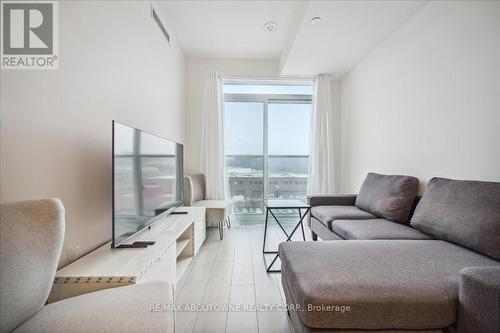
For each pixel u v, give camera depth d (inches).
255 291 72.6
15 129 40.8
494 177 63.1
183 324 58.0
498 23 61.8
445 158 78.2
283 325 57.7
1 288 30.0
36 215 35.3
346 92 150.2
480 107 66.6
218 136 145.1
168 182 89.3
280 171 163.2
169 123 117.4
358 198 110.7
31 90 43.6
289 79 152.9
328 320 36.8
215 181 145.4
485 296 32.8
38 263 34.4
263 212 160.4
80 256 55.1
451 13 75.4
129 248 57.7
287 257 53.1
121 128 56.9
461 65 72.1
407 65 95.6
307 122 162.9
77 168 54.4
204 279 79.8
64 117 50.6
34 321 32.9
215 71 148.9
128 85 76.7
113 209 53.4
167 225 79.7
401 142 99.7
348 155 148.6
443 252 53.8
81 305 36.0
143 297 38.1
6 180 39.2
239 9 102.5
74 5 53.1
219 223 127.7
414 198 85.4
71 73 52.4
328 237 92.3
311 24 96.7
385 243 59.9
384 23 97.0
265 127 159.0
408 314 36.8
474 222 54.4
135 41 81.3
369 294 37.7
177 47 129.7
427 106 85.7
